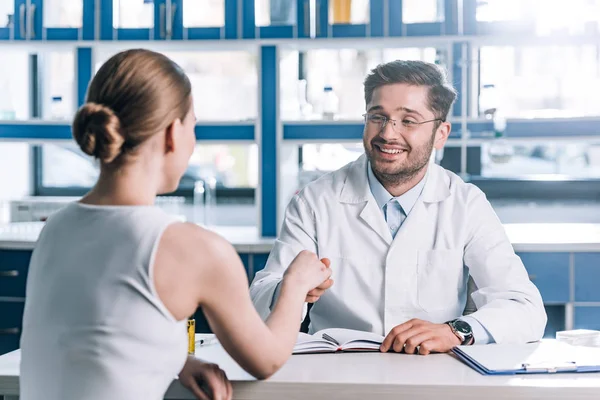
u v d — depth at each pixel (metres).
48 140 3.87
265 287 1.84
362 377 1.45
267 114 3.75
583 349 1.66
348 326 2.11
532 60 3.99
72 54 4.34
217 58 4.20
